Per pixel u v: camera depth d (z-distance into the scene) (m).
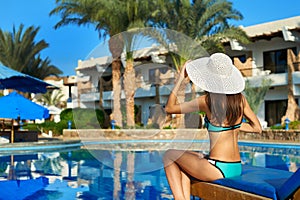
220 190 3.30
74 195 5.61
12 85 16.98
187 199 3.60
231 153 3.44
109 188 6.10
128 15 15.48
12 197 5.48
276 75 20.38
